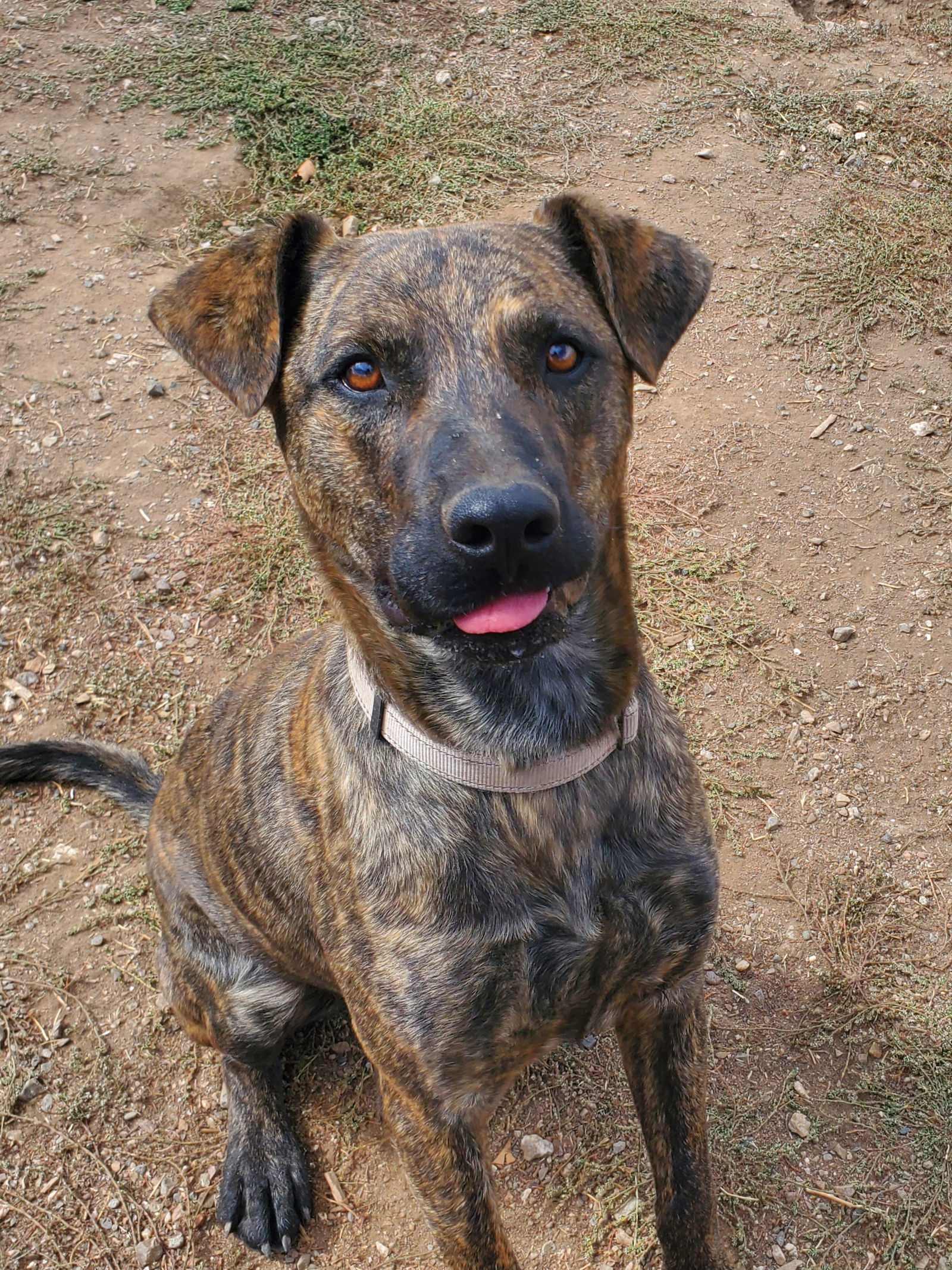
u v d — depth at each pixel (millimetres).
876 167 1476
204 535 1138
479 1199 646
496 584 555
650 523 1110
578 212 667
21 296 1351
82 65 1634
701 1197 685
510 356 601
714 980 846
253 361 650
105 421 1232
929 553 1078
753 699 992
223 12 1728
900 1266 728
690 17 1716
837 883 887
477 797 640
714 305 1301
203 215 1423
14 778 968
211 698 1038
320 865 688
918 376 1229
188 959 819
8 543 1137
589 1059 831
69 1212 784
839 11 1766
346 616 666
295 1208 774
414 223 1396
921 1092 792
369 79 1607
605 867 650
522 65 1632
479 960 632
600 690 647
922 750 957
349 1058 856
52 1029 863
